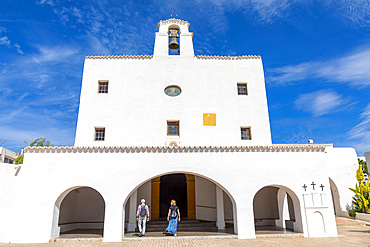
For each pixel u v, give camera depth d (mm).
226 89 16969
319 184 12188
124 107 16250
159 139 15789
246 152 12312
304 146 12422
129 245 10000
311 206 11945
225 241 10711
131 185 11617
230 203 16297
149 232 12797
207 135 16047
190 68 17297
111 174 11680
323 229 11758
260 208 16344
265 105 16812
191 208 16031
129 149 11953
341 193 18750
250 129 16422
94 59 17219
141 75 16969
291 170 12234
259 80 17312
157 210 15641
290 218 15578
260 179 12039
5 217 10914
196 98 16672
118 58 17297
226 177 11977
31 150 11703
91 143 15570
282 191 14375
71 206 14633
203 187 16156
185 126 16109
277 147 12328
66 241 10898
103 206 15305
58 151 11773
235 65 17531
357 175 18156
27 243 10656
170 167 11891
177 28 18891
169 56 17516
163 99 16547
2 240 10688
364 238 11234
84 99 16312
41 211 11133
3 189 11094
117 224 11156
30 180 11398
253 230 11453
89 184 11523
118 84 16703
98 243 10516
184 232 12719
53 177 11508
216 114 16453
